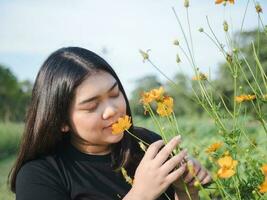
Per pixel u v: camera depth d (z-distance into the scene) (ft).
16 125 52.21
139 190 4.93
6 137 39.52
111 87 5.36
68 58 5.54
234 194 5.32
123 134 5.81
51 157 5.74
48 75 5.58
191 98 5.88
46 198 5.41
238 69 5.89
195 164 5.32
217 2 5.87
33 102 5.72
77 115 5.40
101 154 5.80
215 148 5.26
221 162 4.50
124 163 5.71
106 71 5.53
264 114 5.82
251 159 5.48
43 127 5.59
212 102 5.72
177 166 5.17
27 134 5.76
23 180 5.54
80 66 5.41
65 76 5.41
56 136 5.64
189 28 5.93
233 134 5.51
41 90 5.61
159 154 4.96
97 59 5.53
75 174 5.67
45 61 5.74
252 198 5.21
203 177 5.32
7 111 106.93
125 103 5.52
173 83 5.92
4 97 110.22
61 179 5.61
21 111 109.81
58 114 5.50
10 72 114.73
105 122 5.37
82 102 5.32
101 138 5.43
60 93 5.43
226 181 5.38
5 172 26.02
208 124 33.32
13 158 33.12
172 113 5.19
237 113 5.72
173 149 5.00
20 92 112.68
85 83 5.32
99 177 5.70
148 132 6.35
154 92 5.08
